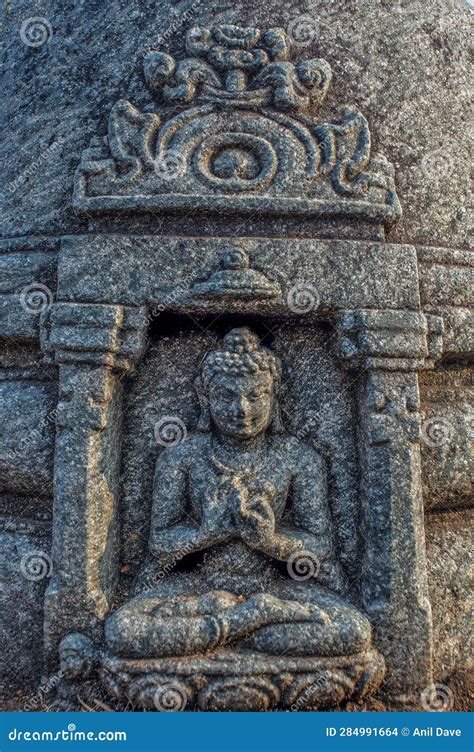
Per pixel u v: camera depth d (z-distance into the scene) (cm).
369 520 233
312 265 244
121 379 251
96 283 241
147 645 212
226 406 238
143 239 244
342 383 258
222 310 245
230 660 211
